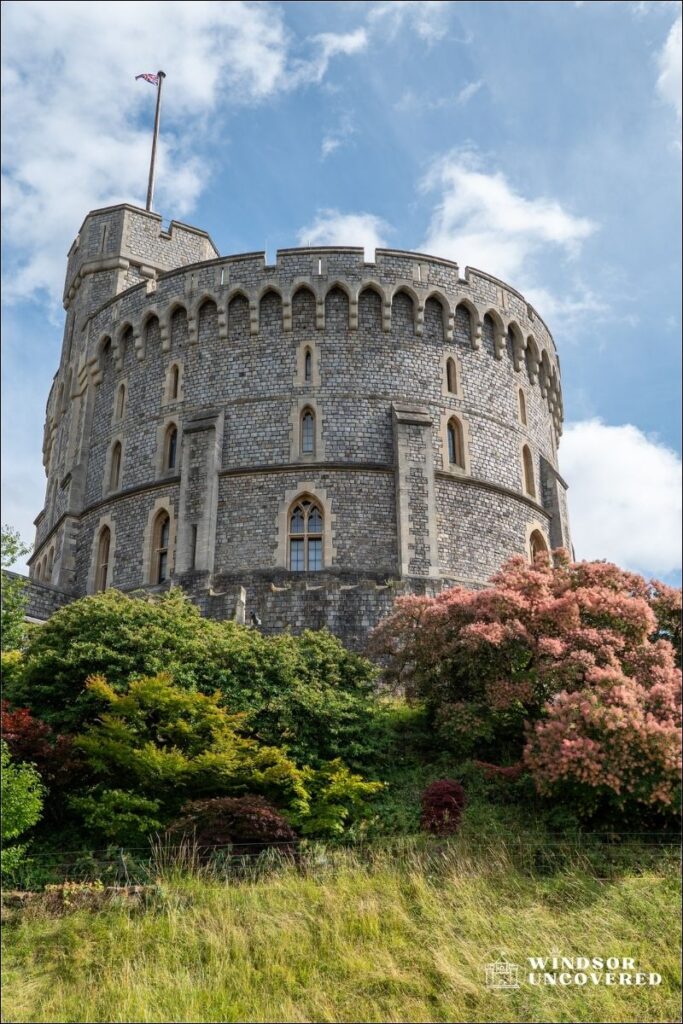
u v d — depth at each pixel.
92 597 17.78
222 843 13.70
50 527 34.44
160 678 14.71
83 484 31.81
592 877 13.07
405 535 26.27
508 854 13.70
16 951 11.67
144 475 29.44
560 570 18.94
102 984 11.06
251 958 11.52
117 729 14.38
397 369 28.69
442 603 17.91
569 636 16.39
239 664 17.06
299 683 17.16
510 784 15.55
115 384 31.84
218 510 27.17
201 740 15.32
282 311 29.05
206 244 37.56
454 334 29.95
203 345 29.69
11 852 12.62
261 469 27.27
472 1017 10.51
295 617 23.31
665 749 13.63
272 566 26.23
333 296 29.28
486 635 16.08
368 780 16.25
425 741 17.62
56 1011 10.59
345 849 14.11
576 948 11.68
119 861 13.30
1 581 16.27
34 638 17.38
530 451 31.31
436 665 17.56
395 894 12.71
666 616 18.19
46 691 16.02
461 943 11.66
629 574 18.75
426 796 15.16
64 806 14.73
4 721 14.42
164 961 11.44
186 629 17.33
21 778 12.74
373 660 21.38
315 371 28.41
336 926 11.97
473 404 29.53
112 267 35.06
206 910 12.28
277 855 13.65
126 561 28.64
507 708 15.99
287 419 28.00
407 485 26.84
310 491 26.97
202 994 10.84
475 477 28.52
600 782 13.49
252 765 15.05
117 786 14.77
